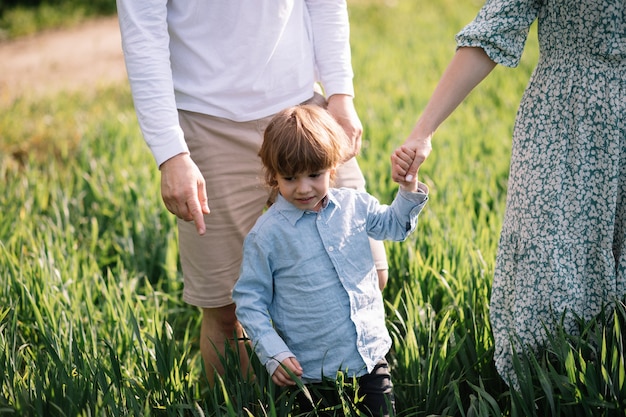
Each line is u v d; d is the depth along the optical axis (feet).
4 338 10.22
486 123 21.31
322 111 8.69
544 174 8.76
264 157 8.52
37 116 25.08
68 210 16.16
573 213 8.71
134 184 16.66
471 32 8.64
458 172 17.13
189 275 10.19
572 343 8.91
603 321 8.71
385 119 21.75
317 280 8.67
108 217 16.39
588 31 8.38
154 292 12.66
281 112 8.59
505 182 16.69
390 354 11.32
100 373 9.20
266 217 8.77
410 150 8.62
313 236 8.70
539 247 8.84
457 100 8.80
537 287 8.92
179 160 8.83
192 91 9.52
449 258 12.51
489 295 11.15
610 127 8.46
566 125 8.66
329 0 10.21
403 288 11.88
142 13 8.97
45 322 11.43
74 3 46.60
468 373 9.93
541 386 8.66
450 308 11.23
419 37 34.68
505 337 9.25
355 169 10.05
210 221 9.89
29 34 42.09
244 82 9.50
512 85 25.22
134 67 8.92
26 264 12.84
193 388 10.29
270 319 9.16
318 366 8.82
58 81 32.17
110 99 27.43
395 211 8.96
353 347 8.76
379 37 35.22
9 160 20.31
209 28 9.37
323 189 8.50
